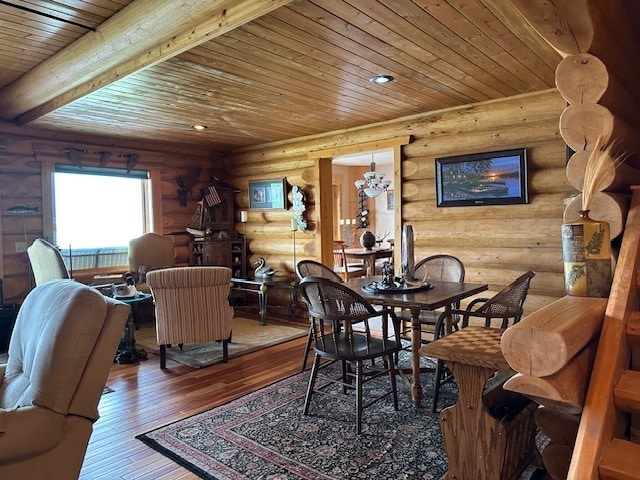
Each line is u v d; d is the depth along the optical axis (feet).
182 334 13.21
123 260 20.13
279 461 8.03
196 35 8.52
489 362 6.31
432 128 15.52
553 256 13.41
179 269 13.01
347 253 25.08
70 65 10.39
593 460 4.36
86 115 15.34
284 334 17.16
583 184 6.21
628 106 7.36
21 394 6.16
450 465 6.97
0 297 15.99
